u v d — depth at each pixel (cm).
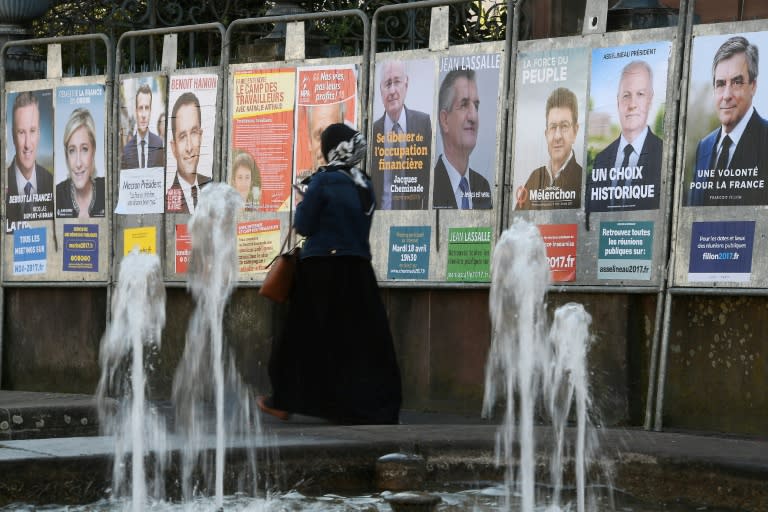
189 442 1110
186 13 2156
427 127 1648
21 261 2030
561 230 1530
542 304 1378
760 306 1417
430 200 1645
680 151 1435
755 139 1388
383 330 1516
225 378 1830
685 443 1106
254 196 1789
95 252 1950
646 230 1463
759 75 1386
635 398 1503
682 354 1469
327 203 1513
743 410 1429
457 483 1124
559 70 1539
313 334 1510
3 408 1479
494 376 1606
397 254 1670
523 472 1112
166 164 1873
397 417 1509
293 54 1764
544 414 1512
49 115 1991
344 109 1717
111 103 1933
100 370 1962
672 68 1448
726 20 1487
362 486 1111
